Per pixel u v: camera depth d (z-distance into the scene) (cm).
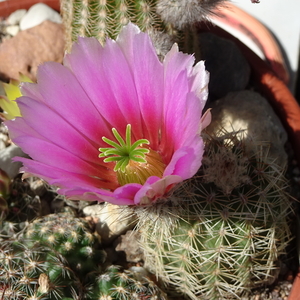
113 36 26
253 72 32
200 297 25
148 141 22
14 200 27
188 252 23
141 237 25
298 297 25
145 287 24
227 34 32
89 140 22
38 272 23
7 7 35
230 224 23
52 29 32
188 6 25
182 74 20
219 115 29
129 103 22
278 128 29
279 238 25
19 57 32
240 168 23
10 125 20
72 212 27
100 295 24
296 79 38
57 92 21
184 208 23
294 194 29
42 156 20
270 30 38
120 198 20
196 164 19
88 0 26
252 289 26
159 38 26
